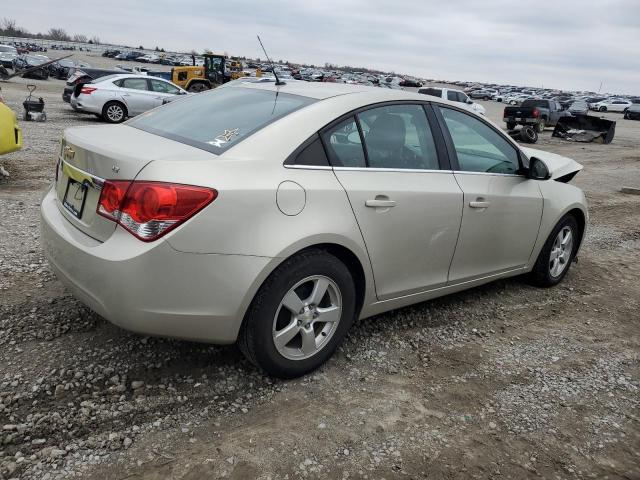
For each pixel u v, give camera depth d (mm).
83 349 3246
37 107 15359
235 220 2684
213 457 2484
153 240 2566
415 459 2596
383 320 4012
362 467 2510
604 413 3119
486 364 3549
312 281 3057
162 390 2938
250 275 2736
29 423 2582
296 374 3125
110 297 2631
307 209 2924
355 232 3135
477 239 3990
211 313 2719
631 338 4152
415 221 3477
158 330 2695
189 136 3135
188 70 30578
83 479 2295
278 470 2443
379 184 3279
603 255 6285
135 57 79312
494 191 4043
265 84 3789
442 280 3854
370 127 3387
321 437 2688
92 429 2594
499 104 64062
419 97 3773
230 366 3217
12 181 7500
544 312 4496
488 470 2568
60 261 2930
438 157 3748
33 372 2977
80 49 102188
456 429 2848
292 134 3023
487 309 4426
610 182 11953
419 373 3365
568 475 2592
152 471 2371
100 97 16625
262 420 2781
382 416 2898
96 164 2814
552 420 3006
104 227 2730
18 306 3689
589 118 22688
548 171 4340
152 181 2576
